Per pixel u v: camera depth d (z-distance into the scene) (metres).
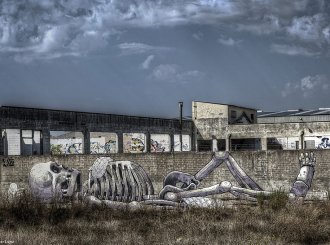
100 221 22.81
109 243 18.20
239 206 25.70
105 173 28.09
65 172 28.75
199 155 26.62
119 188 27.80
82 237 19.30
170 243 17.84
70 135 51.19
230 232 19.38
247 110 53.38
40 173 29.17
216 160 26.34
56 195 27.67
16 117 31.67
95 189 28.17
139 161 27.58
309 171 24.84
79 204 25.88
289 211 22.14
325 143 44.72
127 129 39.88
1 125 30.77
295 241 18.31
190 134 48.78
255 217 22.23
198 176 26.58
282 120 57.91
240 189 25.88
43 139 33.34
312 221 20.28
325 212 22.36
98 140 51.03
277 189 25.30
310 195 24.77
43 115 33.38
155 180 27.27
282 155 25.28
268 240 18.05
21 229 20.45
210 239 18.36
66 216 23.75
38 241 18.33
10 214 22.98
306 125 45.47
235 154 26.05
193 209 24.81
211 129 48.53
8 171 29.70
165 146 47.81
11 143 38.19
